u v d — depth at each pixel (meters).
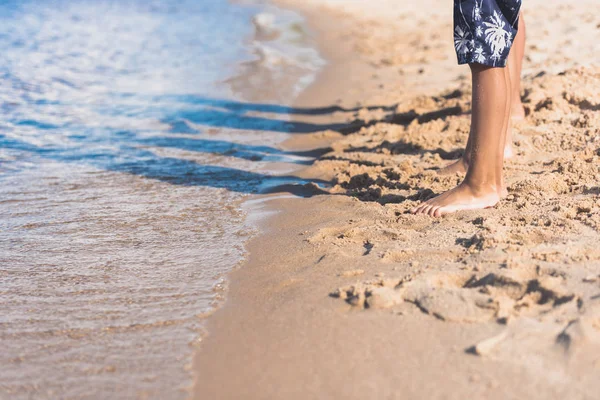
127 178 4.46
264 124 6.04
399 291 2.36
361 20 13.26
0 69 9.16
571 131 4.31
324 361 2.05
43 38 12.46
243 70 8.91
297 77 8.24
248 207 3.76
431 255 2.66
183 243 3.22
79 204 3.92
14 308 2.58
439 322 2.17
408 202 3.41
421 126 4.93
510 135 4.01
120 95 7.56
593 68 5.54
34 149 5.34
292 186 4.11
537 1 11.39
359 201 3.58
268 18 14.86
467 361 1.96
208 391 1.97
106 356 2.20
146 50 10.98
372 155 4.52
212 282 2.74
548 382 1.83
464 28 2.96
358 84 7.46
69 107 6.97
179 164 4.80
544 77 5.46
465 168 3.79
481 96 3.05
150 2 19.77
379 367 1.99
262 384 1.98
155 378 2.06
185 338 2.29
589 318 2.02
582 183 3.35
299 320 2.31
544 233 2.71
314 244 2.99
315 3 16.92
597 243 2.56
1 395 2.01
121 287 2.74
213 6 18.12
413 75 7.65
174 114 6.57
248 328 2.31
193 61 9.80
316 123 5.96
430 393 1.85
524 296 2.23
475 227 2.93
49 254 3.15
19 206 3.91
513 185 3.41
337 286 2.51
